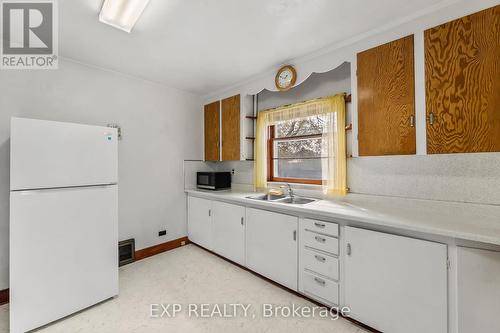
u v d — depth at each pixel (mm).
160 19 1725
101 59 2396
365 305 1671
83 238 1902
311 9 1617
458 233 1277
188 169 3496
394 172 2041
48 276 1729
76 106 2426
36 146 1687
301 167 2836
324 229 1909
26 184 1646
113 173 2102
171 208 3283
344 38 1991
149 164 3039
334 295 1862
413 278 1458
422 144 1606
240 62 2473
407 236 1513
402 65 1698
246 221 2582
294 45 2115
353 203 2213
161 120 3164
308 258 2025
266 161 3010
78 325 1754
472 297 1290
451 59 1484
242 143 3047
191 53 2271
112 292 2066
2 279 2004
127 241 2799
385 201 2076
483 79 1371
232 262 2832
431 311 1396
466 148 1433
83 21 1741
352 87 1989
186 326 1746
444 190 1788
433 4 1545
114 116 2711
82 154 1909
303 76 2338
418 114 1624
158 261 2869
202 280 2412
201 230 3221
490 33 1351
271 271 2316
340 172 2307
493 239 1184
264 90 3109
